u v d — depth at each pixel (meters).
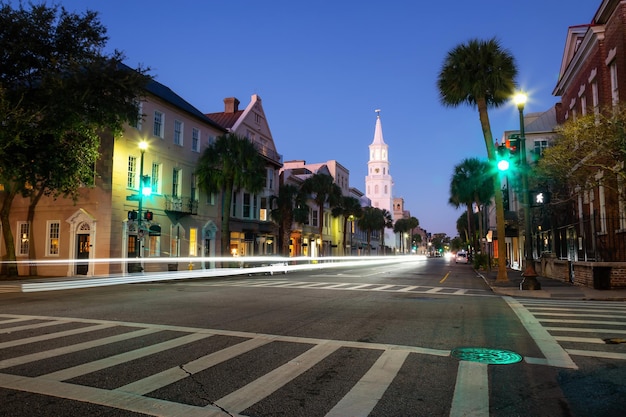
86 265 26.78
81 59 19.69
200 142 35.44
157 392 4.96
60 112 18.20
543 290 17.03
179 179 32.91
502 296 15.75
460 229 96.81
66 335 8.11
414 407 4.57
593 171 16.33
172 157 32.09
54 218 27.89
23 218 28.67
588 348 7.15
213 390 5.06
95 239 26.70
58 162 21.42
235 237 40.22
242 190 41.16
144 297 14.62
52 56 19.11
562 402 4.73
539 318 10.20
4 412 4.33
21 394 4.86
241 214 40.91
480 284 22.30
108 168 26.70
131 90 20.17
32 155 20.27
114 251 26.61
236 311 11.23
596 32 20.55
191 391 5.02
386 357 6.59
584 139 14.69
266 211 44.69
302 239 56.62
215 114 44.06
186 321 9.69
